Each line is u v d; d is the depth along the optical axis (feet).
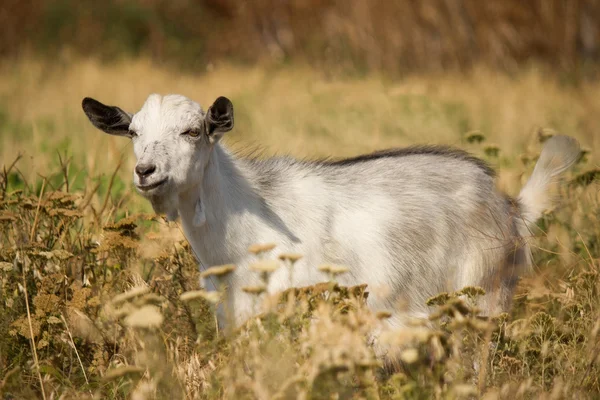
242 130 154.30
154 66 280.72
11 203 73.46
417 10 264.93
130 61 282.36
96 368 63.82
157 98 62.80
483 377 55.67
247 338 54.65
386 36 265.34
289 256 54.39
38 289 68.54
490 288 71.10
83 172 108.88
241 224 64.08
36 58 286.46
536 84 196.03
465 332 60.85
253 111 171.63
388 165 72.02
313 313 53.78
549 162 75.56
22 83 228.63
